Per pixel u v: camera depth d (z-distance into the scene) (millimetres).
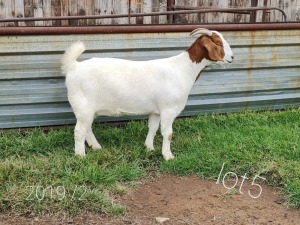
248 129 2969
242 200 2268
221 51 2537
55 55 2777
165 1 4031
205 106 3221
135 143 2777
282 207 2223
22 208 2072
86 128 2541
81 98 2498
